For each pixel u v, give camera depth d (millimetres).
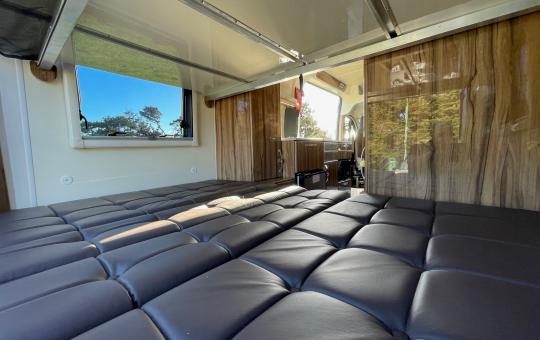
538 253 632
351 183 3836
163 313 435
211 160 2521
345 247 742
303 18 1197
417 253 657
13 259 658
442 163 1301
